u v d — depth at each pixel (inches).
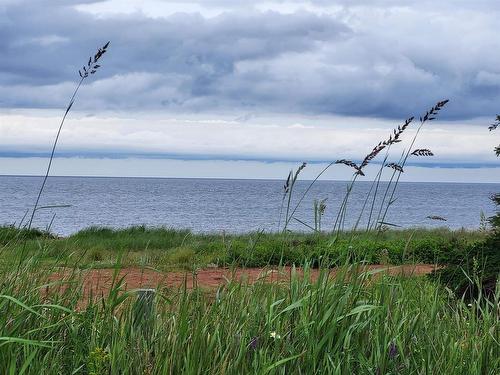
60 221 3152.1
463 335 198.8
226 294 192.5
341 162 187.2
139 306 181.5
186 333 168.4
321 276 184.2
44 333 169.5
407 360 173.5
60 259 195.6
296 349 170.9
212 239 1027.9
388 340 179.2
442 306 215.0
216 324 173.8
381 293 195.0
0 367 149.9
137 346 165.0
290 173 191.3
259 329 178.1
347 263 187.5
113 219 3494.1
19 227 186.2
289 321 183.9
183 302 180.1
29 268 183.8
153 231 1134.4
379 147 186.7
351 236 193.6
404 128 187.3
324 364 167.6
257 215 3858.3
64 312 178.4
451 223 3319.4
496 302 207.6
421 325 192.5
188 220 3356.3
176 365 160.1
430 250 597.9
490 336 188.4
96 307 179.2
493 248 340.8
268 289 195.0
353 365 176.4
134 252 823.1
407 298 201.6
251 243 210.7
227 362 164.1
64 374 161.9
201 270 554.6
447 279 322.7
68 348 168.9
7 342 142.8
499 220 355.3
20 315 161.2
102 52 172.6
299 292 189.8
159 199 7554.1
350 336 172.9
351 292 187.2
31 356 142.5
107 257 656.4
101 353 151.9
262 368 157.2
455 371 174.7
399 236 1008.2
